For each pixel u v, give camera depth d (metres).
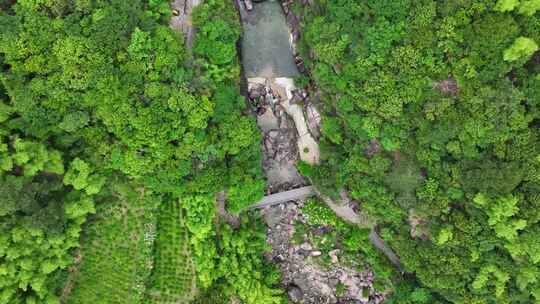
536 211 38.78
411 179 42.47
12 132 40.62
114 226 45.44
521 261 41.03
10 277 40.34
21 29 39.34
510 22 36.41
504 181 38.44
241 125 44.28
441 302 46.69
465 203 41.81
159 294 46.69
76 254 44.78
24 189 39.53
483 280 42.66
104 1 40.78
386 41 40.47
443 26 38.62
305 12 45.56
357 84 43.31
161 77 41.84
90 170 42.41
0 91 40.62
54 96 40.19
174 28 44.75
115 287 45.62
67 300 44.84
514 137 38.59
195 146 43.03
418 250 45.50
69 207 41.81
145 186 45.59
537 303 41.78
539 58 38.19
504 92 37.47
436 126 40.38
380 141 44.34
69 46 39.44
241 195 45.88
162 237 46.56
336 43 42.69
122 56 40.78
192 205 45.09
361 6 41.19
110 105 40.88
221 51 43.62
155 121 41.22
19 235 39.75
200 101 42.62
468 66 38.75
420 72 40.62
